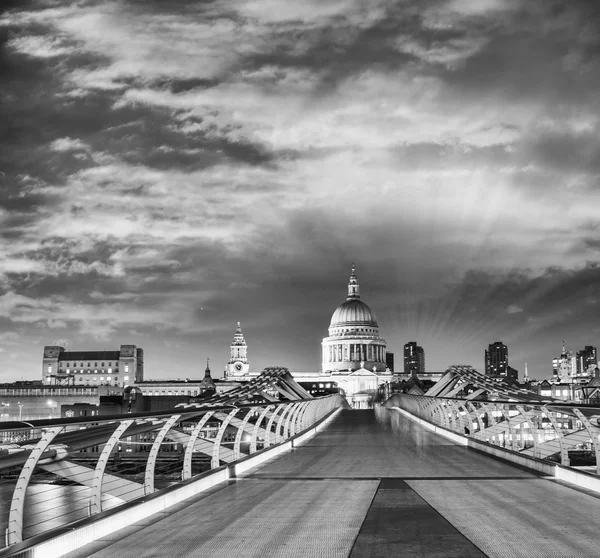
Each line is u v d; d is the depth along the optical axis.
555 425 27.20
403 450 39.53
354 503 21.02
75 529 15.44
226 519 18.62
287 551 15.18
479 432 42.94
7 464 14.07
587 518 18.47
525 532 16.81
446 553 14.87
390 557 14.60
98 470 17.36
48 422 13.94
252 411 32.50
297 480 26.20
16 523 14.05
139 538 16.44
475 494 22.56
